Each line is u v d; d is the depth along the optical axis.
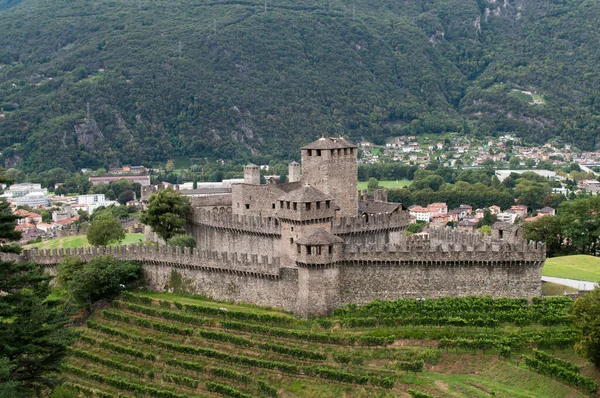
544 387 148.00
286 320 172.12
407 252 176.75
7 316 131.88
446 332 164.50
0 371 116.00
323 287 171.62
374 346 162.62
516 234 192.50
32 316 133.00
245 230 199.75
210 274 193.62
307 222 175.00
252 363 163.75
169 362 171.25
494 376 153.50
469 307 171.25
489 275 177.88
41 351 132.50
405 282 177.75
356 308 172.88
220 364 167.12
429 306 171.25
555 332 163.12
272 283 181.12
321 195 178.12
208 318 180.88
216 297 192.62
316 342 165.50
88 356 180.12
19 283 137.38
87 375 173.88
